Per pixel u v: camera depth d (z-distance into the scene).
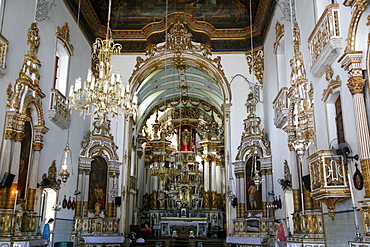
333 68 10.05
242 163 18.77
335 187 8.98
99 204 17.80
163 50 20.59
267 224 17.09
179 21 20.70
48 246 12.88
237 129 19.75
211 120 32.53
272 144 17.53
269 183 17.56
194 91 29.16
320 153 9.41
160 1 21.00
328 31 9.78
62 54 16.05
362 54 8.41
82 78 18.39
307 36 12.16
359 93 8.23
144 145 31.34
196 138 33.84
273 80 17.19
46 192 14.40
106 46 10.95
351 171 8.81
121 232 18.41
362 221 8.27
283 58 16.17
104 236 16.92
